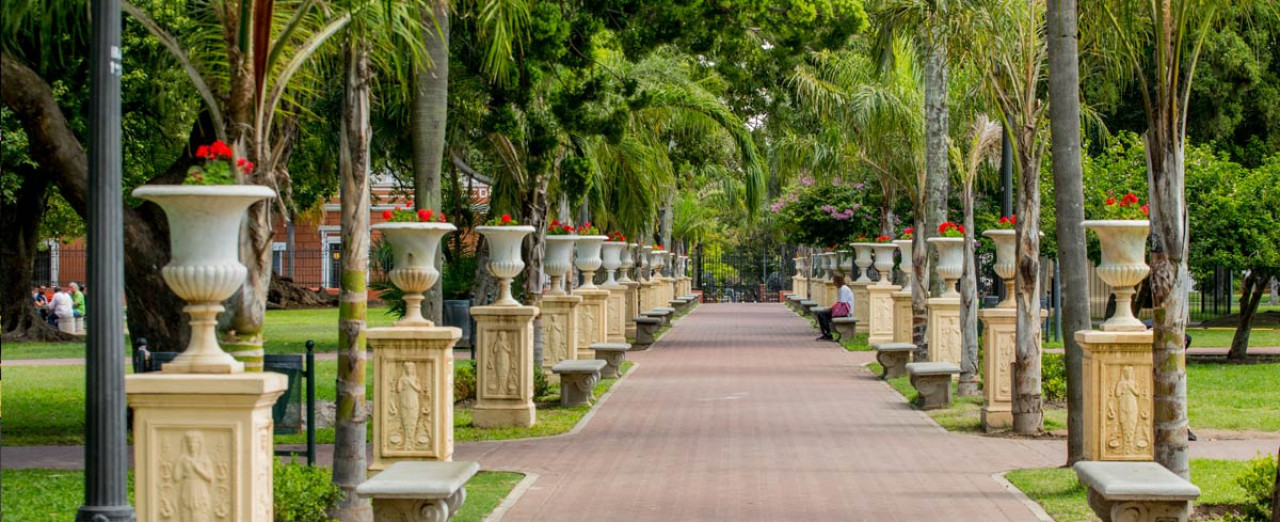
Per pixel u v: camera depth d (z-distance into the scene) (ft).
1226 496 34.19
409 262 39.24
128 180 72.69
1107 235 37.27
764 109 105.70
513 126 59.41
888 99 76.79
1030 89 50.06
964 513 33.78
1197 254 77.87
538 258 70.28
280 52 29.12
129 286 50.57
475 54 57.77
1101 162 85.20
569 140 71.26
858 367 83.76
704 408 60.08
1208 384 68.59
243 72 28.04
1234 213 76.23
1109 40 43.29
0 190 77.10
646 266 145.38
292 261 183.32
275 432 37.58
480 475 40.52
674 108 75.46
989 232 53.42
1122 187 82.48
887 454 45.11
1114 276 37.52
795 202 125.18
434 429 39.01
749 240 233.55
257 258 27.99
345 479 32.83
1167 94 32.71
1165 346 32.94
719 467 42.16
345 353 33.06
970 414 57.26
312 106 59.82
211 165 22.85
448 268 98.73
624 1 58.75
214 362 22.63
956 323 66.85
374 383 39.17
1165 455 32.91
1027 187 49.73
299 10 29.25
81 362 87.20
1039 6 51.11
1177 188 32.89
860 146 87.97
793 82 98.17
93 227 21.50
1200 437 48.42
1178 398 32.89
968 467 41.98
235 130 28.19
